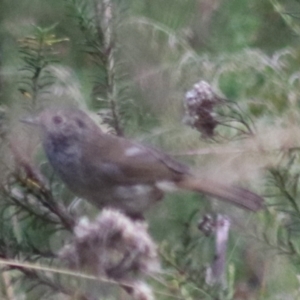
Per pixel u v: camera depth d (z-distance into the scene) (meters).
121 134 9.82
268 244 8.80
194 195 10.56
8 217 8.53
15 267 8.15
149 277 8.57
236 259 10.16
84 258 8.07
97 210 10.16
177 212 10.52
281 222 9.23
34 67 8.90
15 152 8.54
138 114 10.48
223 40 12.48
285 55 11.46
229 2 12.68
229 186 9.56
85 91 11.27
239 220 9.78
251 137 9.35
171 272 8.31
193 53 11.89
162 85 11.40
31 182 8.48
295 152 9.27
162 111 11.23
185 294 8.29
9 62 10.94
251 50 11.71
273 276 10.00
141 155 9.67
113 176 9.60
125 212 9.75
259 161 9.70
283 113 10.56
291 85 10.92
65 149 9.70
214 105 9.16
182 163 10.11
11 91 10.17
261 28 12.49
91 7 9.45
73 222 8.51
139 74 11.41
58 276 8.16
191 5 12.65
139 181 9.62
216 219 9.30
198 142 10.60
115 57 9.60
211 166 10.16
